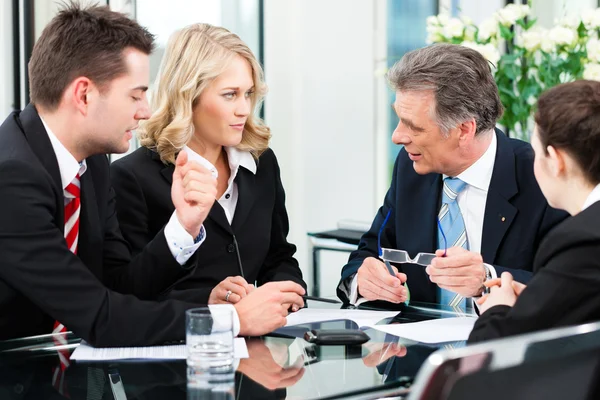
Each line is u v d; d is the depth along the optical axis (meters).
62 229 1.83
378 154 4.48
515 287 1.74
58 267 1.70
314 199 4.34
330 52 4.30
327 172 4.36
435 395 0.99
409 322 1.93
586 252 1.44
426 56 2.13
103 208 2.06
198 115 2.29
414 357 1.63
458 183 2.31
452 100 2.10
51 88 1.80
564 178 1.55
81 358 1.64
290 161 4.34
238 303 1.80
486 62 2.17
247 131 2.39
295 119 4.31
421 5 4.42
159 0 3.83
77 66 1.78
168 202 2.30
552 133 1.53
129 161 2.34
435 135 2.15
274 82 4.25
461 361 1.00
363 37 4.36
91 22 1.80
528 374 1.09
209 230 2.33
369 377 1.50
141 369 1.56
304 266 4.36
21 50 3.46
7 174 1.71
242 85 2.26
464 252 2.06
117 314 1.71
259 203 2.44
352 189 4.43
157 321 1.72
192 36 2.25
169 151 2.30
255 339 1.78
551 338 1.10
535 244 2.26
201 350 1.53
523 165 2.29
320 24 4.26
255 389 1.43
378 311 2.06
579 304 1.44
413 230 2.39
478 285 2.02
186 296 2.01
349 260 2.49
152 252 1.95
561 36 3.23
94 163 2.07
